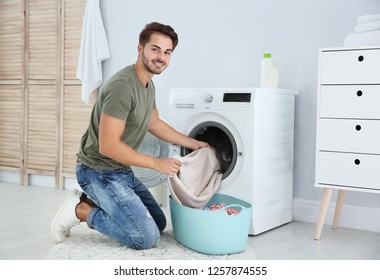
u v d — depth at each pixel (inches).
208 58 136.1
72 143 158.2
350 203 116.7
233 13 131.5
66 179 160.9
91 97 154.2
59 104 160.1
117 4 150.8
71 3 156.1
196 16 137.5
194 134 112.6
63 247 94.9
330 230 113.3
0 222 113.8
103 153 89.9
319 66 104.1
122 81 90.2
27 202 137.3
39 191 155.6
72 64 157.0
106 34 153.0
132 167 120.0
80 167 97.0
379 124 98.1
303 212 122.2
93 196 95.7
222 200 108.1
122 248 95.0
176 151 115.0
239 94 106.2
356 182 101.2
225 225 90.7
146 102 94.9
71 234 104.3
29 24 165.0
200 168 105.9
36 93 164.9
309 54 120.8
